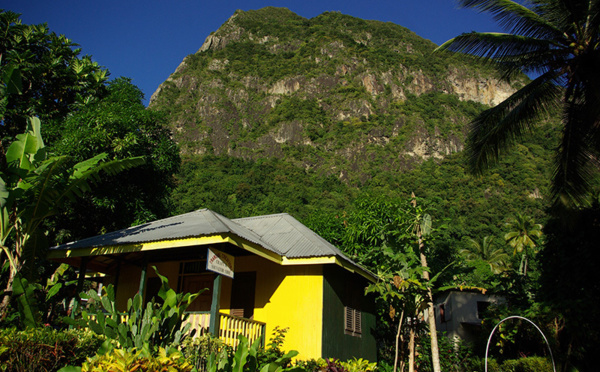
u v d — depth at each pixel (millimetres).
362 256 13250
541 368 10078
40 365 5234
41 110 14180
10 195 7801
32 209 7977
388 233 10047
